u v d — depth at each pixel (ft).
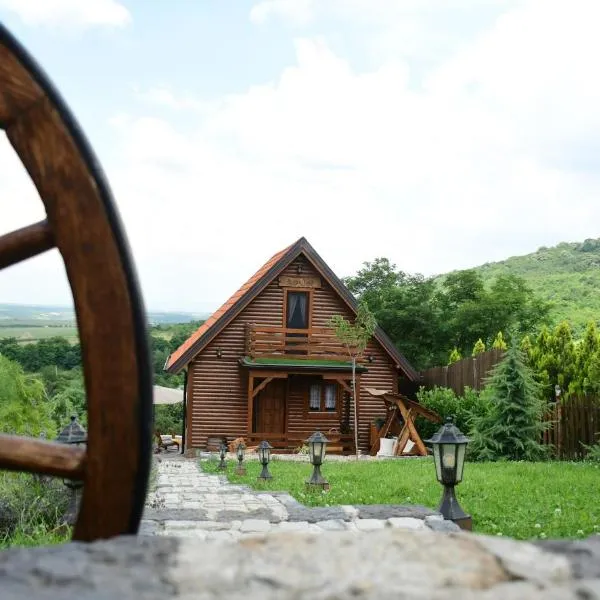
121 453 8.87
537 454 63.57
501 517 30.78
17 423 44.11
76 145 9.00
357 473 50.55
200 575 6.01
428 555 6.33
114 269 8.95
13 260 9.20
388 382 93.04
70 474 8.98
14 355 109.81
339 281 90.89
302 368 87.86
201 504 34.86
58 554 6.38
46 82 9.02
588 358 78.74
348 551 6.45
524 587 5.77
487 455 63.16
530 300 146.92
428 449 79.71
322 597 5.60
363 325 90.17
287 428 91.91
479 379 78.69
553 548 6.55
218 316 92.32
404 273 148.66
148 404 8.95
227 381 90.43
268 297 91.66
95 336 8.92
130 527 8.90
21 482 28.19
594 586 5.73
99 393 8.89
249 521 27.66
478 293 144.15
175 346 155.63
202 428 89.71
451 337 142.10
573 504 33.83
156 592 5.73
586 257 259.39
